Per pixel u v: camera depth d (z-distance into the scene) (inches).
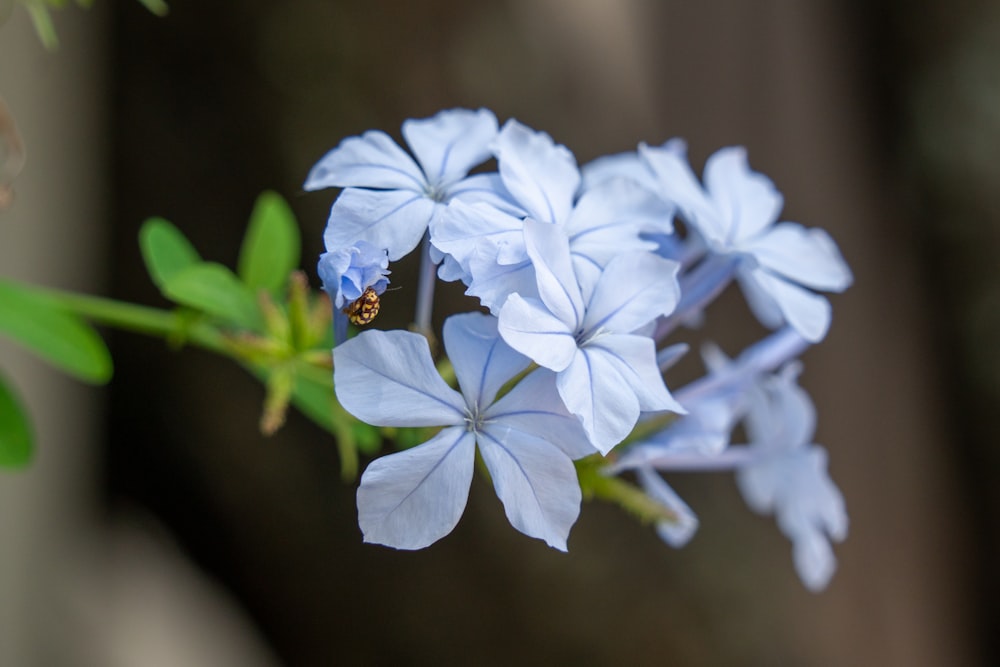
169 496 19.6
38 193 18.1
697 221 11.0
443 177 10.6
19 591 18.7
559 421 10.2
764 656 18.7
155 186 18.0
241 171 17.7
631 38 18.3
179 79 17.6
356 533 18.7
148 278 18.4
